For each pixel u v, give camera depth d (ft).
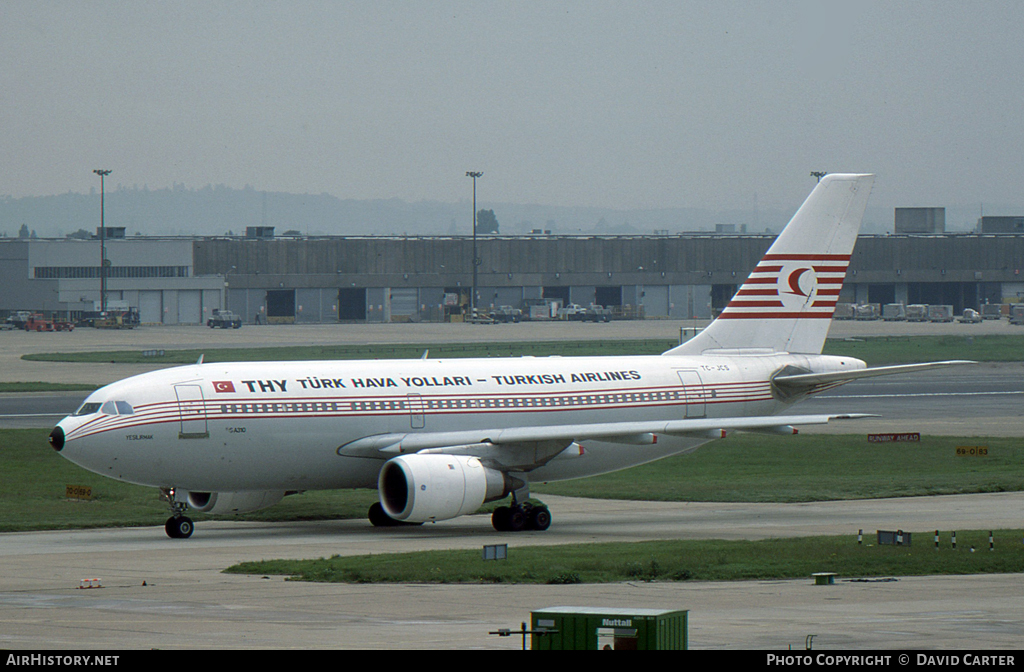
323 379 572.51
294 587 385.29
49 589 383.65
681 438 652.48
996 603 351.05
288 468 559.79
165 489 548.31
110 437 522.06
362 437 572.10
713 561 425.69
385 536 552.82
